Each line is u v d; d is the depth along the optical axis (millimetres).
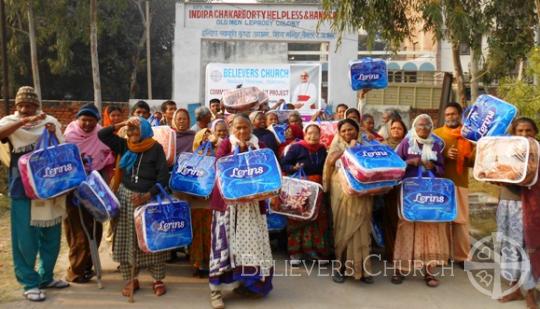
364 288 5164
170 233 4582
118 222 4781
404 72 23281
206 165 5094
